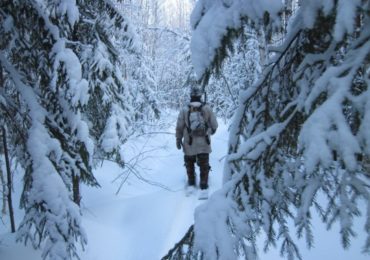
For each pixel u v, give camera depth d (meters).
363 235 3.15
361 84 1.35
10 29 2.88
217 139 9.86
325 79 1.20
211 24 1.48
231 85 10.15
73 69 3.01
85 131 3.31
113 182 5.74
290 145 1.62
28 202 2.58
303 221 1.33
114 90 4.36
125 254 3.44
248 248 1.45
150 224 4.03
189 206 4.51
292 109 1.67
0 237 3.49
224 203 1.48
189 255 1.63
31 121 2.71
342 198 1.16
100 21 4.14
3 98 2.61
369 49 1.16
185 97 16.19
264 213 1.55
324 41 1.58
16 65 3.24
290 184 1.48
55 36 3.05
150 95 10.46
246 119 1.90
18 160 3.07
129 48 4.46
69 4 3.25
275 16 1.38
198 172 6.30
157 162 7.48
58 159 2.71
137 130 9.55
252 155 1.49
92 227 3.92
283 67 1.79
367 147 0.97
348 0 1.09
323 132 1.03
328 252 3.07
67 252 2.55
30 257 3.08
